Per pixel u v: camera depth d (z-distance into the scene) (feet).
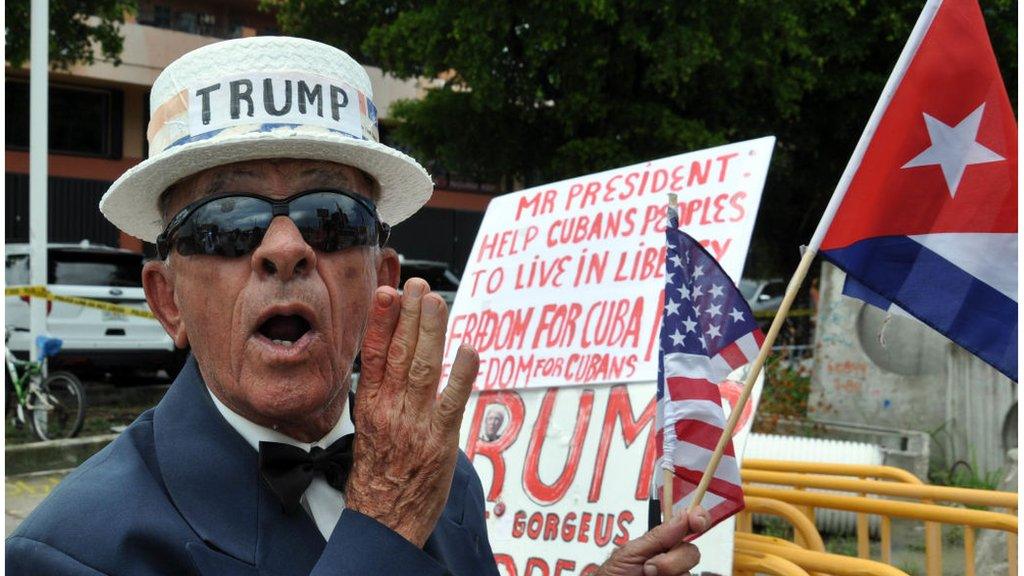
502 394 10.73
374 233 4.92
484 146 40.65
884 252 6.76
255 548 4.47
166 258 4.98
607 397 9.84
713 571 8.07
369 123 5.11
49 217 61.62
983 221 6.77
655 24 34.99
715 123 38.96
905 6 37.70
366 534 4.16
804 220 43.65
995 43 38.52
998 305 6.71
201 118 4.71
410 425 4.33
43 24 27.84
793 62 39.06
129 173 4.73
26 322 33.45
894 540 19.07
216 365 4.66
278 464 4.60
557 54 35.68
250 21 67.51
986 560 16.05
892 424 23.04
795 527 9.74
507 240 11.52
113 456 4.68
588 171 37.09
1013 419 21.49
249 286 4.53
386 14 40.27
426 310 4.39
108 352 34.76
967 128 6.81
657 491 6.64
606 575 5.44
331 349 4.62
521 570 9.80
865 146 6.75
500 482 10.29
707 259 6.94
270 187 4.66
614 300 10.17
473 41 34.27
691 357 6.61
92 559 4.14
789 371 26.86
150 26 62.90
